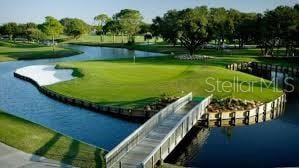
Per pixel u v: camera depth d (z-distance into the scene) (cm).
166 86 5366
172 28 9769
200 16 9706
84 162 2394
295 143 3631
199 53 11462
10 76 7400
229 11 13550
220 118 4228
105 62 8631
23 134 2875
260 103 4741
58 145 2691
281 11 10344
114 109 4450
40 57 11512
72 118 4375
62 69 7600
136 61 8856
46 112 4625
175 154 3344
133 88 5341
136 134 2844
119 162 2336
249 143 3647
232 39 13662
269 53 11781
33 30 18825
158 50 14075
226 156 3291
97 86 5578
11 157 2428
